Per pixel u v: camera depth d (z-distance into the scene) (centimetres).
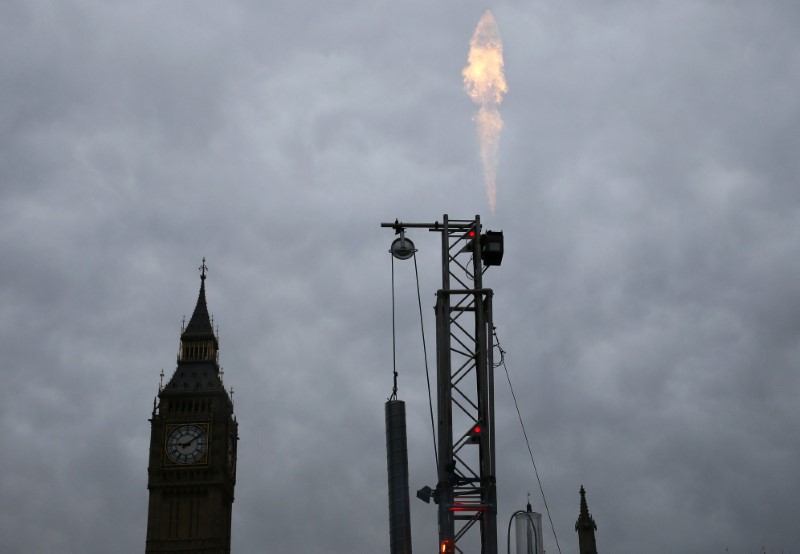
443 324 3906
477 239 3978
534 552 3675
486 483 3784
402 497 3422
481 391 3862
